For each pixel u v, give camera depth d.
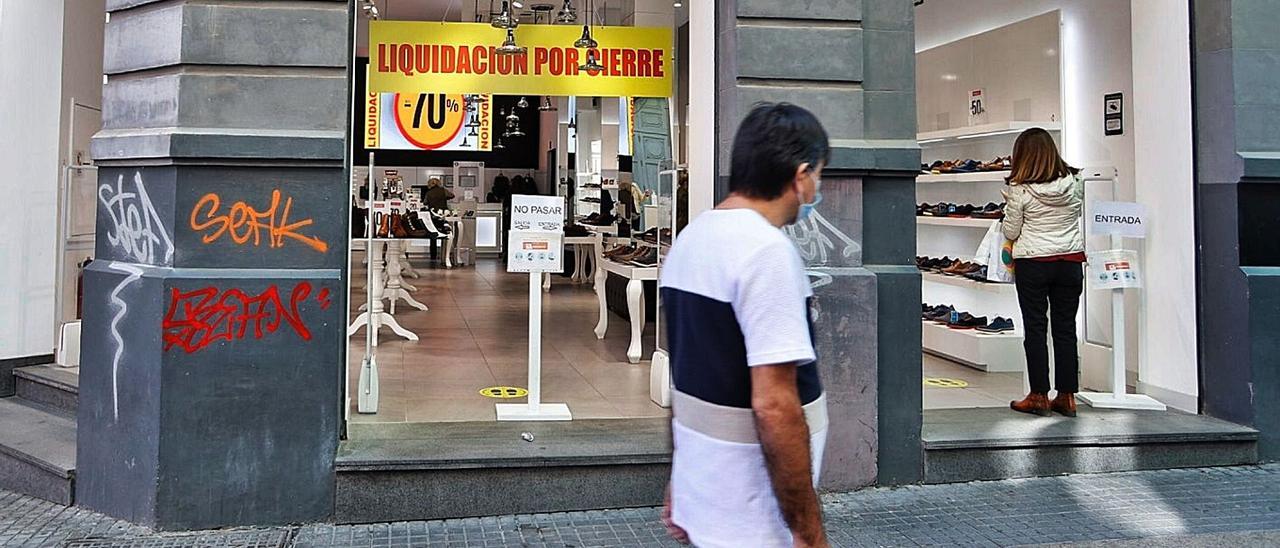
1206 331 5.72
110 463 4.45
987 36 8.20
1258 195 5.50
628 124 13.48
